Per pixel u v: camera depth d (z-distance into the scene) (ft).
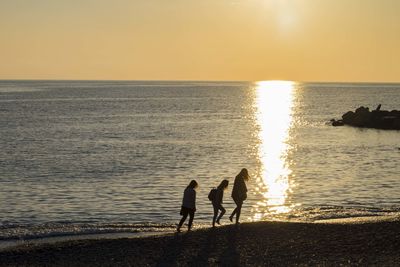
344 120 645.10
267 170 306.96
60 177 278.05
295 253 132.98
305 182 266.98
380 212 190.39
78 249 139.95
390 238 143.23
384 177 279.90
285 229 154.51
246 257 130.72
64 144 424.46
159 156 359.87
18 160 337.52
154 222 185.47
